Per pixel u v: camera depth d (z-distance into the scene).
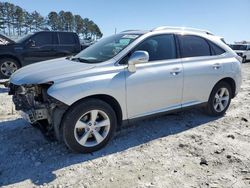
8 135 4.55
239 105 6.72
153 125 5.13
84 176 3.41
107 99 4.06
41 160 3.78
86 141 3.95
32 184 3.23
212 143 4.39
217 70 5.33
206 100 5.37
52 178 3.35
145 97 4.36
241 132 4.89
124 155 3.96
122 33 4.99
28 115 3.71
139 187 3.20
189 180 3.35
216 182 3.31
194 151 4.11
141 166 3.66
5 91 7.92
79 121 3.80
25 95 3.93
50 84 3.64
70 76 3.75
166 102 4.68
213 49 5.45
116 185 3.24
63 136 3.77
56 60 4.73
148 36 4.52
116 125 4.19
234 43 25.34
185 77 4.82
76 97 3.67
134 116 4.36
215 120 5.52
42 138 4.45
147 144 4.33
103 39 5.20
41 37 10.02
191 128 5.06
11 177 3.36
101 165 3.67
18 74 4.26
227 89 5.70
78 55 4.80
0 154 3.91
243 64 21.50
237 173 3.52
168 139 4.54
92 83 3.80
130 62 4.07
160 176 3.43
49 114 3.79
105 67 4.02
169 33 4.82
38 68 4.21
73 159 3.81
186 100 5.00
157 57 4.56
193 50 5.10
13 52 9.40
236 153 4.05
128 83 4.11
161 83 4.49
